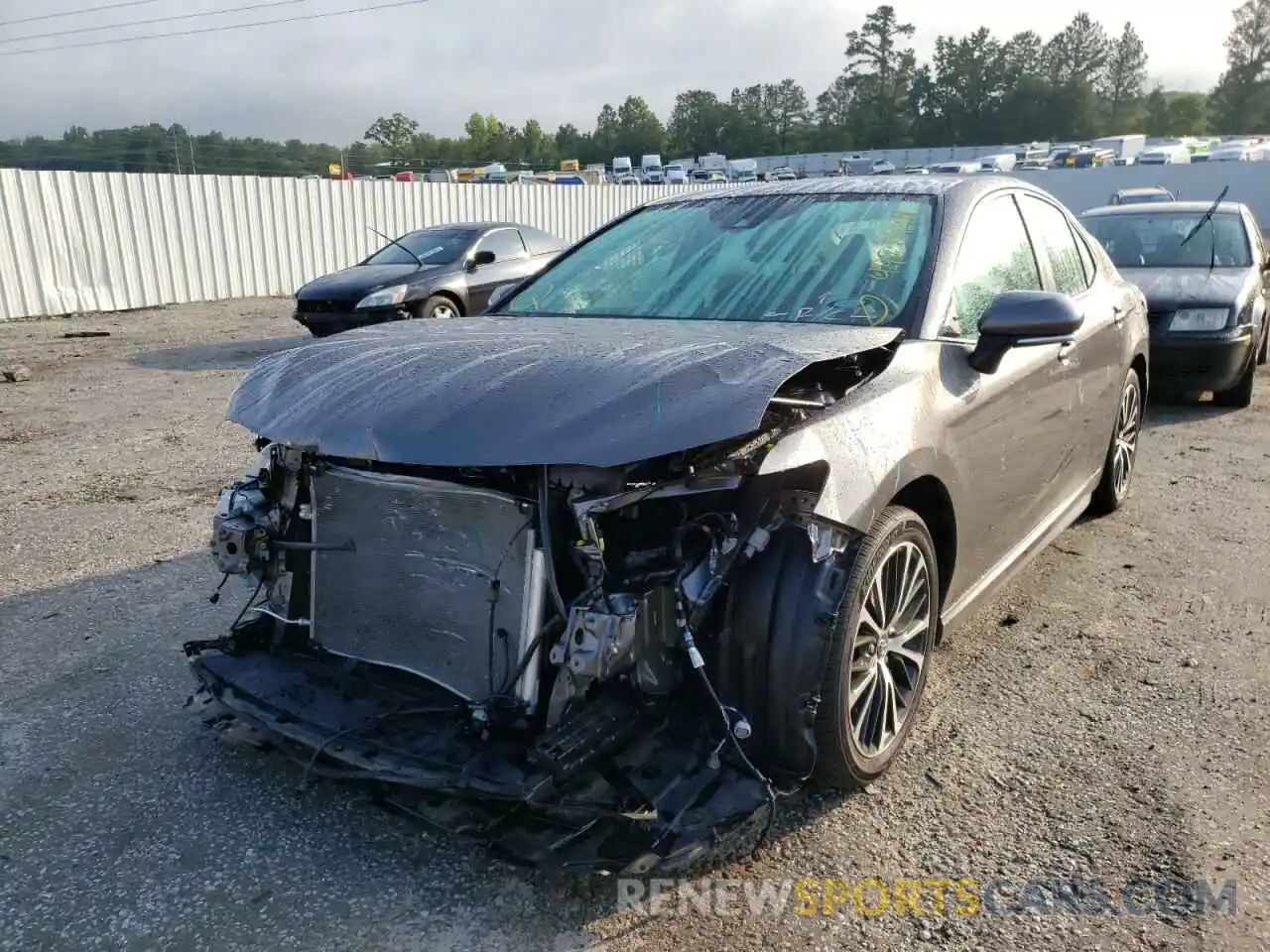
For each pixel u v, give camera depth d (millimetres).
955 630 4102
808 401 2699
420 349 2900
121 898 2521
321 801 2918
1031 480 3852
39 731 3322
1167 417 8312
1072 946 2338
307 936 2385
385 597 2709
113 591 4504
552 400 2436
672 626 2482
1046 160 48406
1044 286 4133
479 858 2658
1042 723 3348
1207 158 45156
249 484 3051
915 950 2328
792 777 2725
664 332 3074
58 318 15992
